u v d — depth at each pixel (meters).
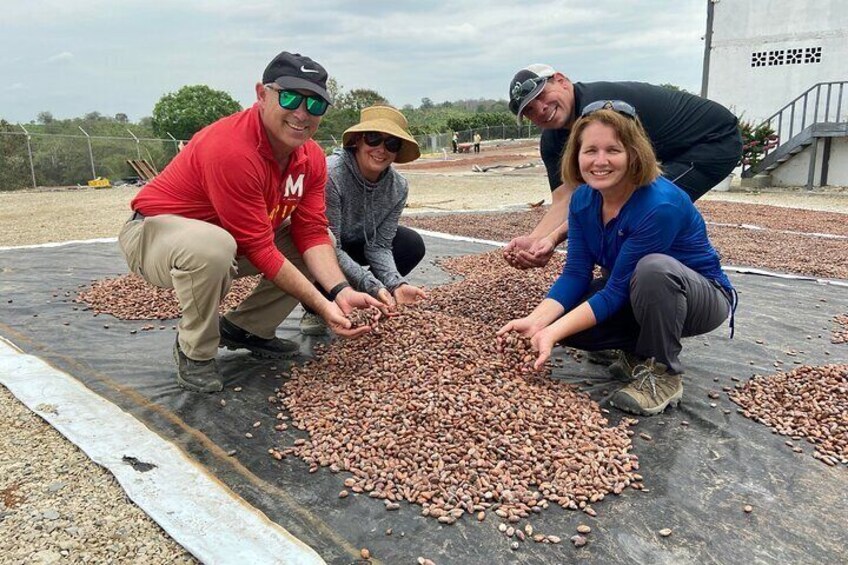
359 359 1.77
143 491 1.24
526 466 1.32
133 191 10.36
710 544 1.12
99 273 3.08
